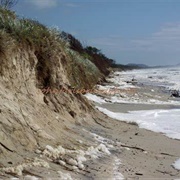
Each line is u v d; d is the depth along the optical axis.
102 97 26.58
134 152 11.31
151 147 12.36
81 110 14.98
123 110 21.98
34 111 11.00
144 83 51.97
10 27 12.27
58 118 12.35
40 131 9.81
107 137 12.85
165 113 21.69
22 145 8.62
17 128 8.95
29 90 11.98
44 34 14.65
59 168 8.12
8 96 10.05
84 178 7.92
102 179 8.09
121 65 151.38
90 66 35.31
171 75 84.25
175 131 15.84
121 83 45.59
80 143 10.81
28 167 7.55
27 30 13.20
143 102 27.28
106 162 9.60
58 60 14.99
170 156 11.31
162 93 36.56
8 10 13.81
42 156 8.50
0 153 7.72
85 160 9.24
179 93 36.31
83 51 47.62
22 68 11.99
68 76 18.08
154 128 16.28
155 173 9.27
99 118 15.80
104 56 88.94
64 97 14.17
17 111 9.69
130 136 13.84
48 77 13.91
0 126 8.50
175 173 9.44
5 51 11.00
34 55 12.95
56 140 10.08
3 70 10.74
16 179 6.77
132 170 9.27
